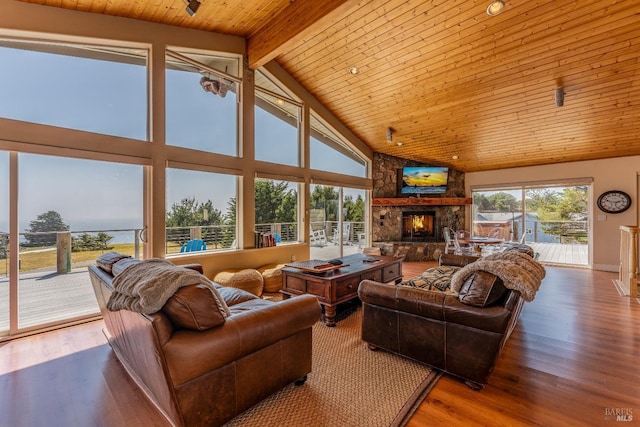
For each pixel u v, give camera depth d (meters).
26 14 2.86
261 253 4.69
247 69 4.50
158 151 3.63
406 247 6.68
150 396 1.77
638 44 3.03
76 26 3.12
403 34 3.53
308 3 3.36
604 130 4.61
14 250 2.77
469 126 5.11
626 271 4.38
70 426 1.60
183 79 3.96
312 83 5.12
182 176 3.93
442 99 4.52
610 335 2.70
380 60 4.04
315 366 2.22
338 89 5.05
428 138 5.80
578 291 4.16
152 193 3.59
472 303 1.92
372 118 5.57
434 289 2.67
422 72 4.05
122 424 1.61
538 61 3.47
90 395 1.86
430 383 1.99
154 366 1.44
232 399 1.59
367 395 1.87
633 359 2.28
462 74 3.93
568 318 3.12
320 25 3.33
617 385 1.95
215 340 1.47
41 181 2.95
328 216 6.10
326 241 6.04
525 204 6.58
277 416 1.68
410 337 2.21
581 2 2.78
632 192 5.35
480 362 1.89
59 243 3.06
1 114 2.76
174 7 3.36
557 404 1.77
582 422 1.62
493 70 3.75
